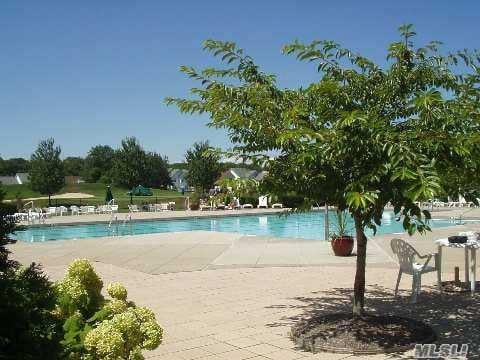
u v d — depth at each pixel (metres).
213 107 6.72
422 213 5.34
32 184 50.66
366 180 5.26
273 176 6.23
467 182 6.09
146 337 3.94
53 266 14.05
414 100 5.45
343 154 5.64
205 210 44.72
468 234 10.05
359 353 6.03
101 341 3.65
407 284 10.38
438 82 6.59
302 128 5.52
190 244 18.41
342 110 6.19
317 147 5.51
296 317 7.94
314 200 6.36
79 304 4.61
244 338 6.87
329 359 5.89
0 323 2.86
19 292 2.94
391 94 6.57
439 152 5.48
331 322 7.07
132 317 3.90
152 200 59.12
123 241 19.91
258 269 12.89
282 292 9.95
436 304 8.52
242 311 8.42
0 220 2.98
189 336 7.02
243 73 7.11
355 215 6.25
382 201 5.49
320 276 11.70
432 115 5.73
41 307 3.10
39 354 2.96
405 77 6.57
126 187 67.50
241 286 10.67
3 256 3.02
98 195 70.69
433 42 6.58
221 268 13.17
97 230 31.61
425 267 8.91
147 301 9.38
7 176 109.12
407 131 5.67
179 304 9.06
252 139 6.61
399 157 4.86
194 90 6.94
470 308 8.20
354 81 6.73
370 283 10.57
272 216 40.19
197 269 13.08
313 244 17.67
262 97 6.63
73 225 32.25
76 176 114.94
